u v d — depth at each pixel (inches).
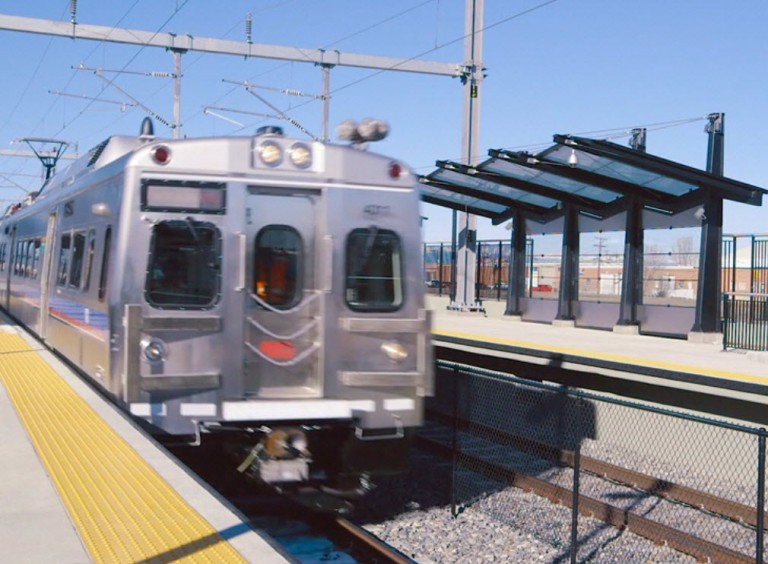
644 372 434.6
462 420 526.3
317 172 309.0
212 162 298.0
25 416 313.3
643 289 721.0
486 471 431.5
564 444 482.3
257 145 303.3
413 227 321.1
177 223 294.2
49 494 219.6
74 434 286.0
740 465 397.4
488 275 1003.9
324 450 322.7
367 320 309.6
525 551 326.0
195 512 206.4
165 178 293.6
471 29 912.9
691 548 313.6
